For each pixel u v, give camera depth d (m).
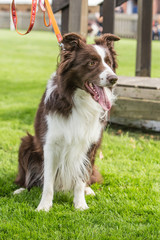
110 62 3.66
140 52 8.02
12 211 3.55
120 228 3.27
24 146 4.20
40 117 3.79
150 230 3.25
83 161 3.85
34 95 9.91
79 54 3.50
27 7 45.91
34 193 4.10
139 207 3.71
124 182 4.42
